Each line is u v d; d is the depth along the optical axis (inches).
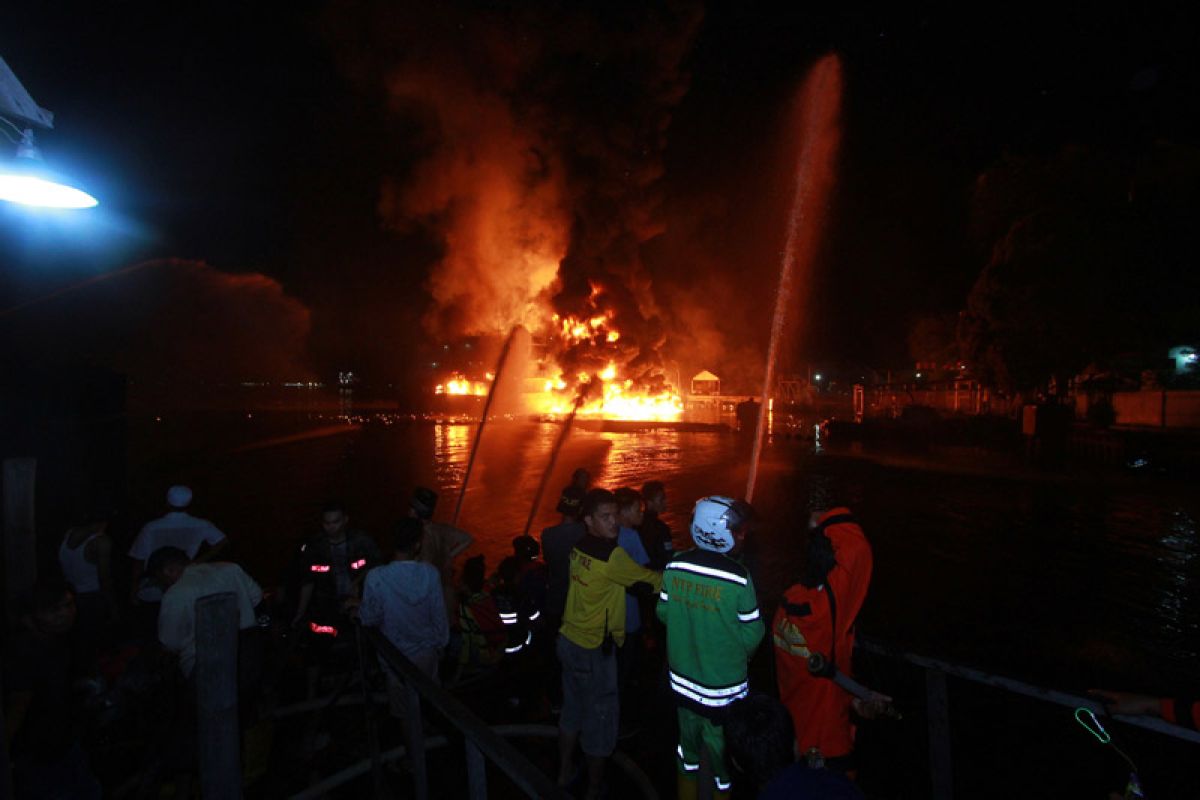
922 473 716.0
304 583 194.9
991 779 164.9
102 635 199.0
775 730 79.7
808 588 120.6
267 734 163.2
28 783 121.7
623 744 173.3
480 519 477.4
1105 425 860.0
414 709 128.0
